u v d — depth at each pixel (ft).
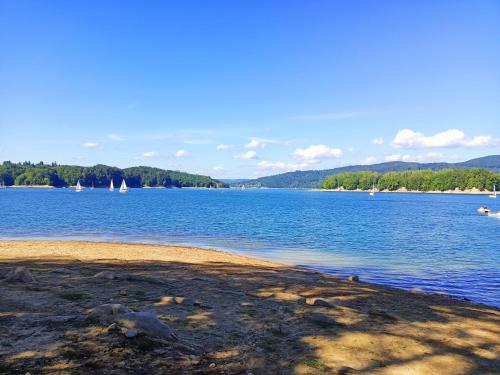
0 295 28.50
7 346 18.75
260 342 22.31
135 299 30.12
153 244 89.45
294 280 47.88
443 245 96.37
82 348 18.90
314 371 18.69
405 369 19.67
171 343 20.63
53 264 50.60
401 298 40.34
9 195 417.49
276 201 386.52
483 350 23.56
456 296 46.60
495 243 101.09
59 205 247.09
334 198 501.97
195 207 258.37
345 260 72.69
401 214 217.15
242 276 48.52
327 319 27.17
